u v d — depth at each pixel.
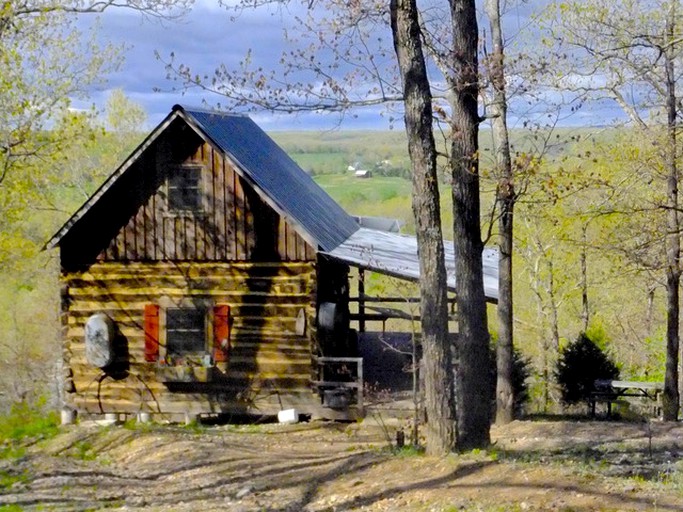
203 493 13.47
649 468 13.22
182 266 21.19
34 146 26.69
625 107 20.80
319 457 15.84
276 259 20.83
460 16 14.61
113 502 12.95
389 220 34.12
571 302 39.50
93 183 40.28
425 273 13.79
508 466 12.19
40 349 44.59
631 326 38.41
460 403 15.06
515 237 35.09
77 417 21.58
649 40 19.14
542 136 15.39
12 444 19.14
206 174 21.02
